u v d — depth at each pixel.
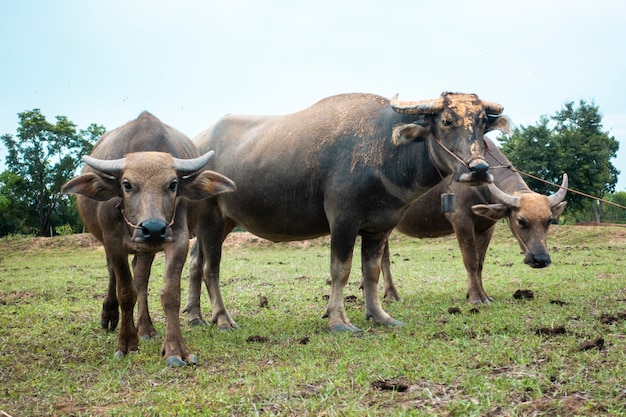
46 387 5.14
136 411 4.39
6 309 9.43
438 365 5.05
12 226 50.53
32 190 51.31
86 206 6.68
